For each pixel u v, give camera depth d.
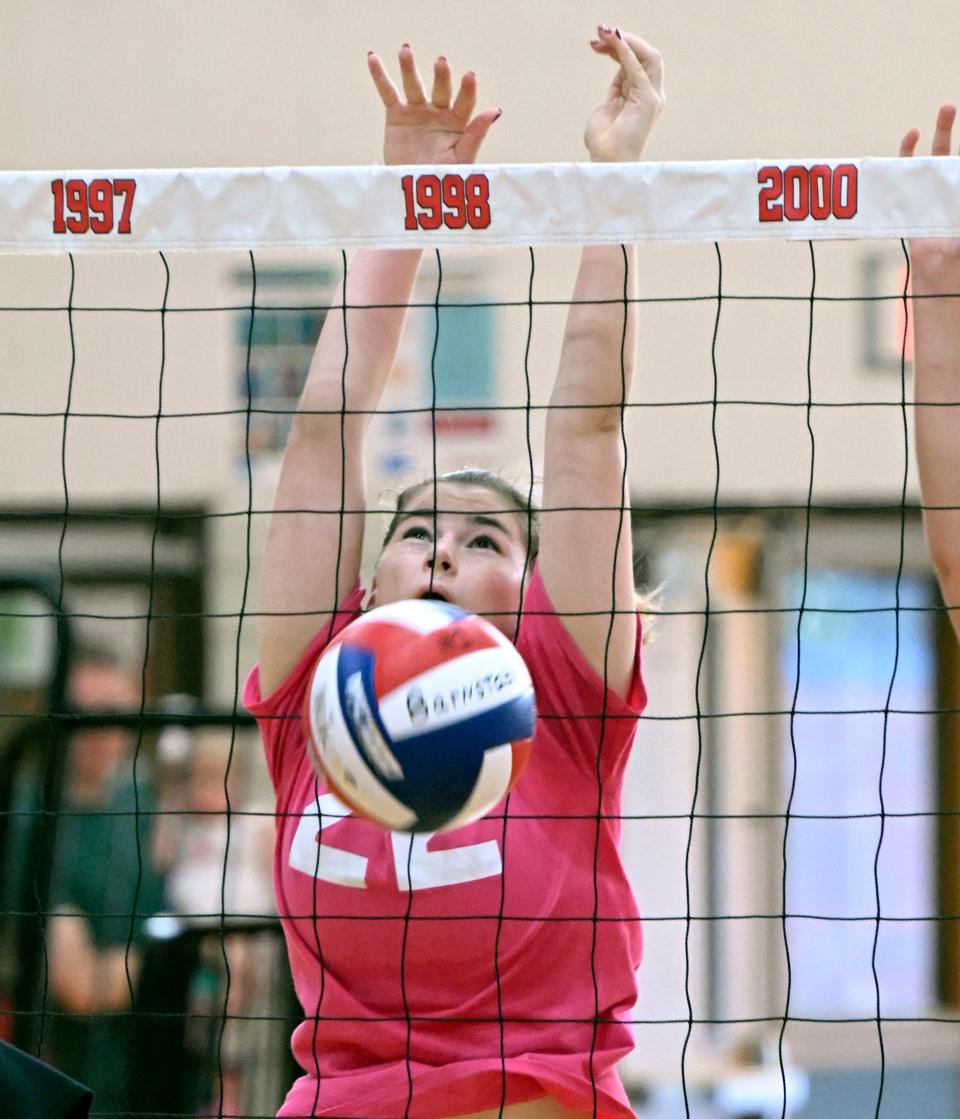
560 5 27.47
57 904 18.16
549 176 10.02
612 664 9.72
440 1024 9.05
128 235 10.22
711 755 26.70
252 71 27.88
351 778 8.41
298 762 10.05
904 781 27.67
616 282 10.10
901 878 27.53
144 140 27.88
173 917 16.61
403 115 10.73
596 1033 9.05
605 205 10.01
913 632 27.78
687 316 27.50
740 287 27.41
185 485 27.50
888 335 27.52
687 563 27.39
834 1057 26.92
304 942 9.45
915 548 27.62
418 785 8.29
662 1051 25.73
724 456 27.53
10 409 27.61
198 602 27.41
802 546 27.56
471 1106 8.80
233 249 10.17
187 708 20.05
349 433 10.60
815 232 10.02
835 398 27.55
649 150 27.58
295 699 10.17
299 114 27.81
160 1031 16.83
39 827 17.17
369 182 10.12
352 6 27.84
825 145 27.61
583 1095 8.77
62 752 17.42
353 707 8.39
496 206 10.05
